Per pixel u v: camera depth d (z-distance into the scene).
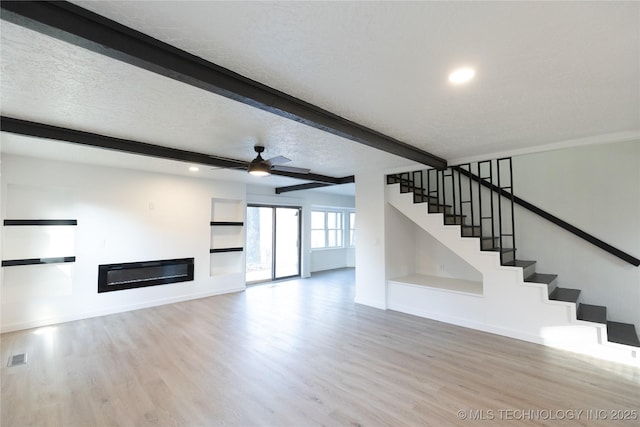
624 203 3.93
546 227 4.55
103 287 4.86
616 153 4.00
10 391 2.59
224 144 3.69
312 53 1.79
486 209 5.16
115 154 4.12
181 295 5.75
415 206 4.91
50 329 4.15
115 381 2.77
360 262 5.59
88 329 4.15
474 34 1.60
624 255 3.86
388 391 2.60
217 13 1.46
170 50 1.73
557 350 3.45
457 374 2.89
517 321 3.83
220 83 1.97
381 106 2.55
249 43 1.70
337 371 2.96
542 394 2.55
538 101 2.45
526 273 4.00
